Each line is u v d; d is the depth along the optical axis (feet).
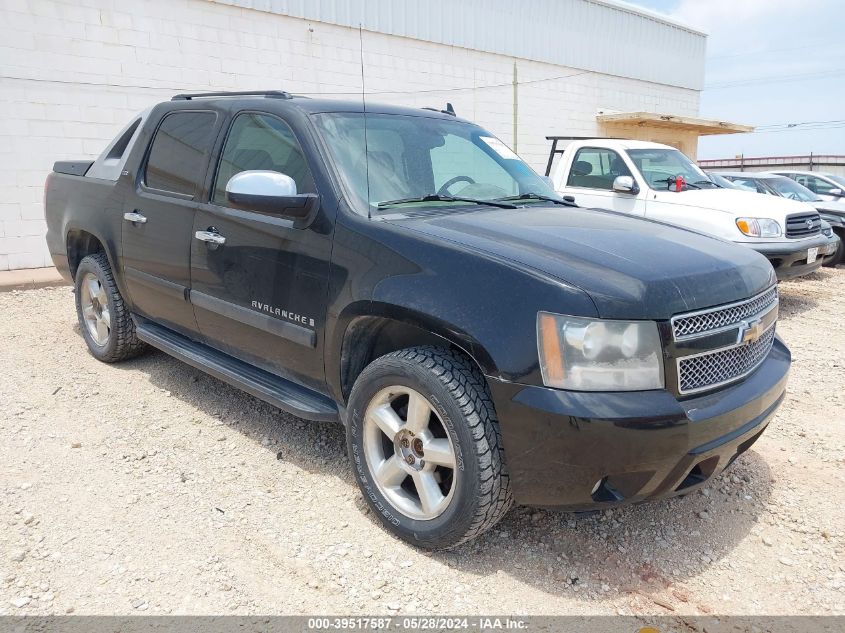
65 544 9.09
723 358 8.76
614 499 8.19
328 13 40.06
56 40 30.40
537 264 8.41
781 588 8.76
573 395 7.79
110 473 11.08
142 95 33.35
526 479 8.23
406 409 9.59
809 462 12.32
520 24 52.85
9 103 29.50
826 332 21.99
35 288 26.76
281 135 11.39
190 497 10.42
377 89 43.47
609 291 8.01
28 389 14.60
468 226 9.60
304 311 10.34
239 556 8.99
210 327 12.54
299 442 12.42
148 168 14.07
